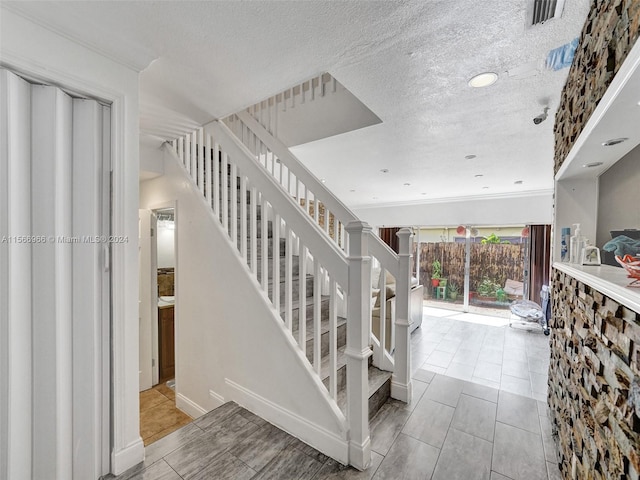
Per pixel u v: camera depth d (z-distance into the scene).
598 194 1.79
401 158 3.42
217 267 2.45
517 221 5.66
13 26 1.25
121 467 1.58
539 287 5.59
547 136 2.71
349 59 1.62
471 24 1.35
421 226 6.77
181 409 2.85
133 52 1.56
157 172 2.98
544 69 1.68
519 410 2.37
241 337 2.27
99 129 1.56
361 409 1.69
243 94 2.04
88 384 1.52
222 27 1.40
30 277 1.35
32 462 1.35
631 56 0.72
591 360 1.14
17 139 1.29
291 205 2.01
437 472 1.69
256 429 2.00
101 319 1.57
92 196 1.53
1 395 1.26
